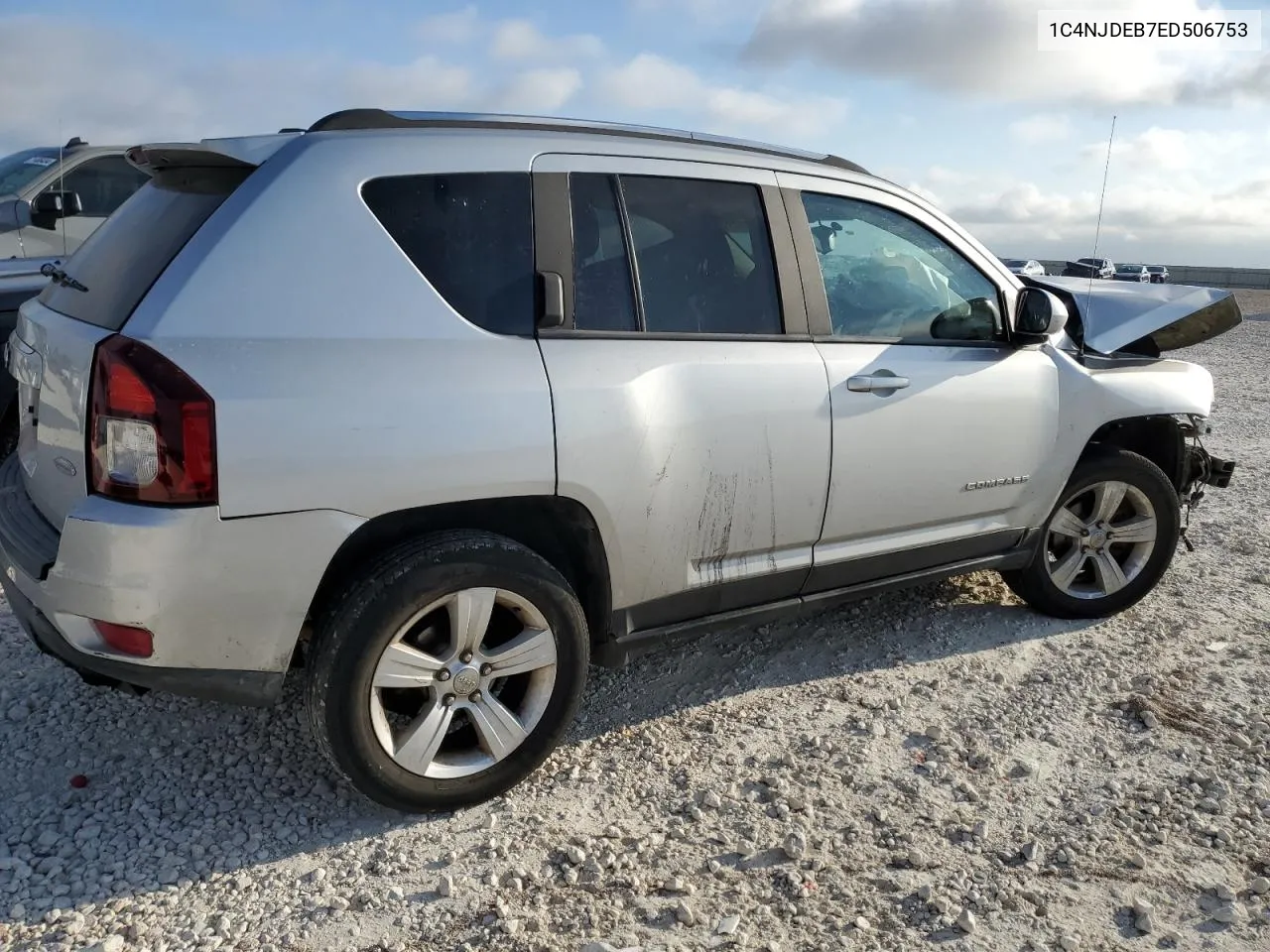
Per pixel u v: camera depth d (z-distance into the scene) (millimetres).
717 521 3191
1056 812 2980
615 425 2898
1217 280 53094
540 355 2848
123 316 2518
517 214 2908
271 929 2428
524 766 2969
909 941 2430
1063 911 2553
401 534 2785
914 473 3604
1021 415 3855
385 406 2582
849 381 3396
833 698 3666
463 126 2984
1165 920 2533
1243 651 4121
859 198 3639
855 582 3695
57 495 2684
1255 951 2432
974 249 3914
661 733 3408
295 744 3266
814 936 2439
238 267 2541
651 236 3141
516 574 2803
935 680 3812
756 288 3326
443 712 2812
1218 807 3014
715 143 3436
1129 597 4410
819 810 2963
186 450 2381
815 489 3369
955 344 3770
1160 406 4230
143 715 3406
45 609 2561
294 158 2693
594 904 2537
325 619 2637
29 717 3369
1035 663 3979
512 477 2754
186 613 2469
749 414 3180
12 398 5016
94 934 2385
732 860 2730
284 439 2463
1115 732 3463
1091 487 4238
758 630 4250
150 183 3084
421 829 2834
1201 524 5934
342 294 2629
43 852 2686
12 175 6582
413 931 2432
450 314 2754
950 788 3092
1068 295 4414
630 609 3160
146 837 2766
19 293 5227
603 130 3219
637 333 3055
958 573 3986
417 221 2773
